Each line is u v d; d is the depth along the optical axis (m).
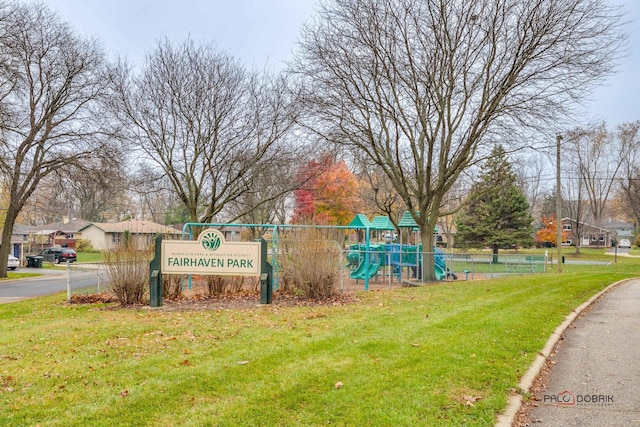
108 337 7.44
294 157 21.80
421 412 4.22
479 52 16.95
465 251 49.06
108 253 11.81
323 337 7.15
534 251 55.19
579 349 6.94
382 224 21.27
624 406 4.68
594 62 15.66
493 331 7.56
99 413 4.26
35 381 5.16
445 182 19.33
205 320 8.96
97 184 23.38
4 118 19.86
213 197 20.83
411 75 17.52
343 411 4.25
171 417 4.16
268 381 5.06
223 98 20.36
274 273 13.99
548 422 4.30
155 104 19.92
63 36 23.09
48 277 26.94
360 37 17.41
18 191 25.72
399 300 11.77
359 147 19.64
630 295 13.21
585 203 66.38
